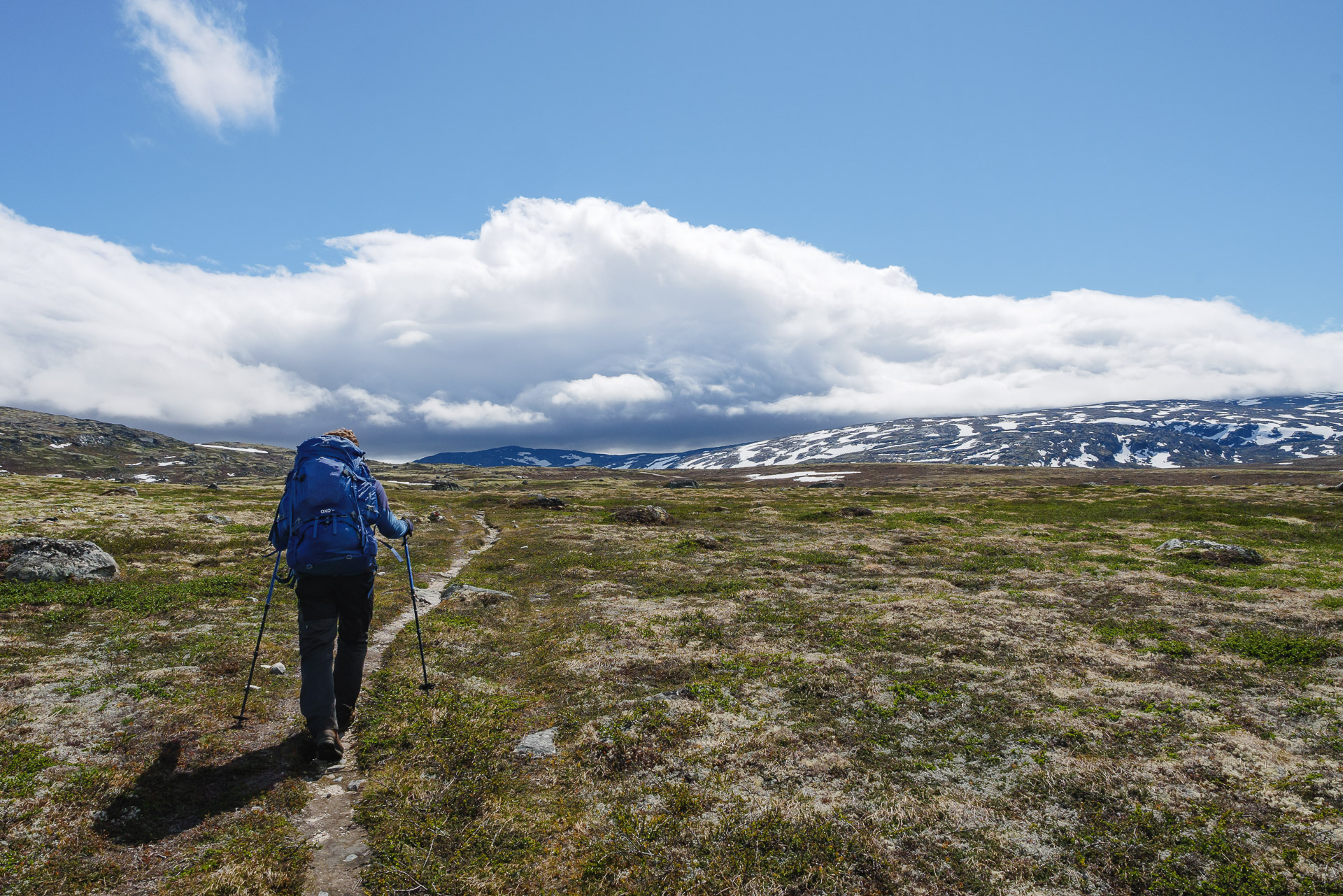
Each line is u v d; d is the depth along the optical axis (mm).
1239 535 37156
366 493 8102
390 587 19828
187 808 6500
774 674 11211
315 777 7348
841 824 6461
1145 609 16469
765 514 52312
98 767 6996
